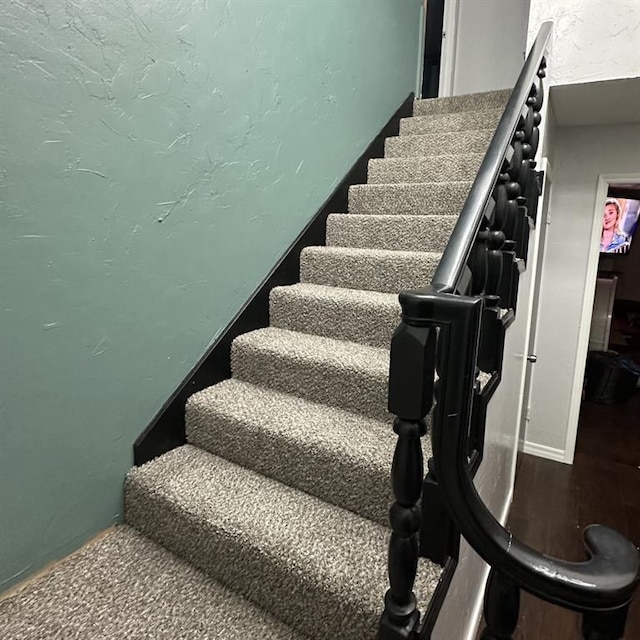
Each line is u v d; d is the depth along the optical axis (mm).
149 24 1353
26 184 1102
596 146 2904
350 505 1294
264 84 1826
